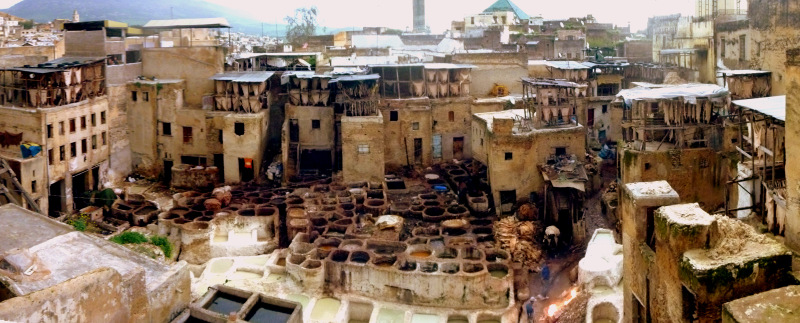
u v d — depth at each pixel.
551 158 49.22
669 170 41.19
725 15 59.25
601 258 39.31
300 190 52.09
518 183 49.00
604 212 48.41
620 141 44.81
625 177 41.97
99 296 21.75
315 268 40.12
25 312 19.41
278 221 47.22
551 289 40.81
